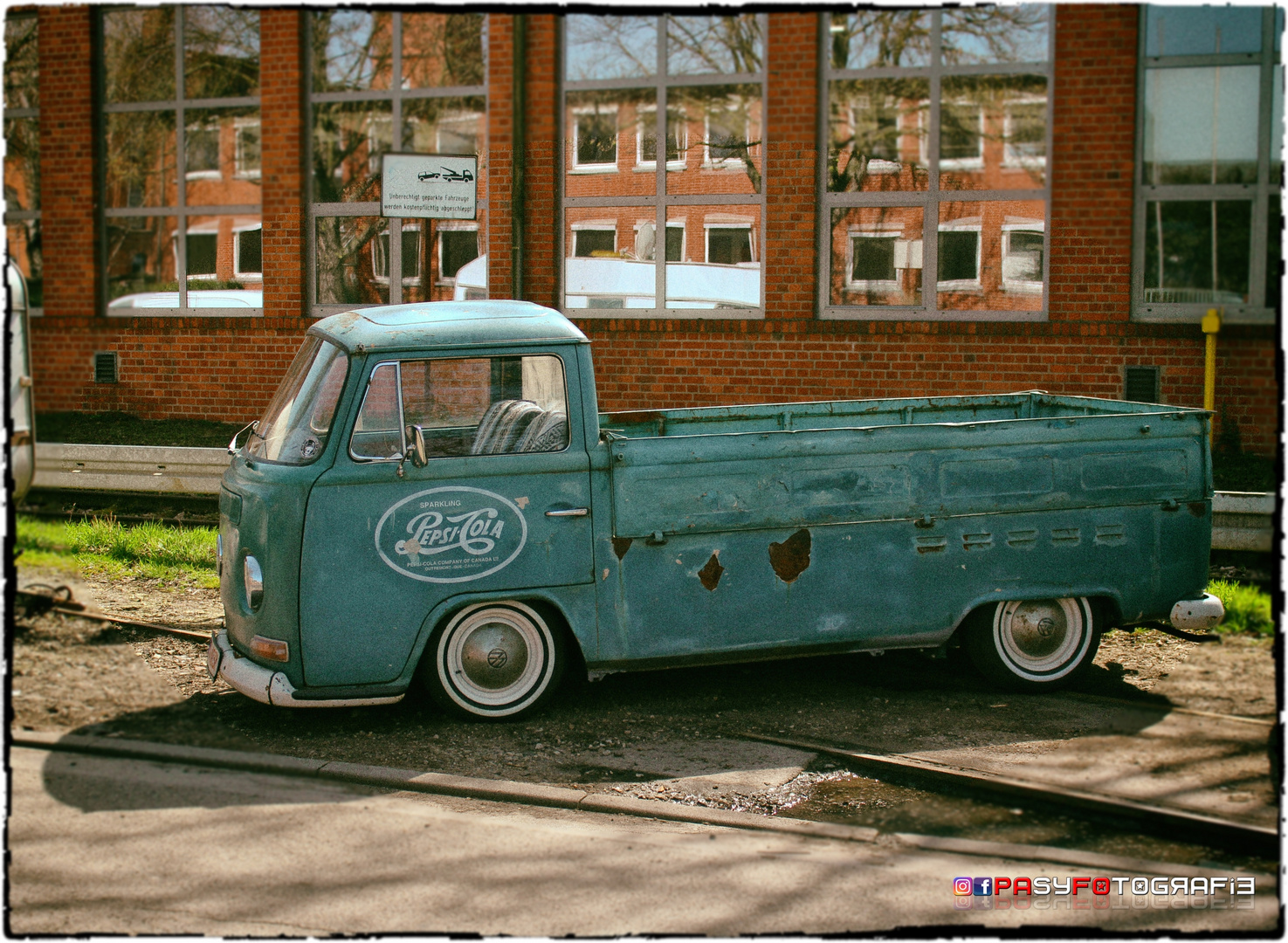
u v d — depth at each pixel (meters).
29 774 4.86
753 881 3.92
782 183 10.91
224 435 12.28
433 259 12.43
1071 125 10.16
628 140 11.49
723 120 11.24
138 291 13.68
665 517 5.46
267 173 12.73
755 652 5.58
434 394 5.32
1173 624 5.91
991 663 5.86
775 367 10.91
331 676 5.24
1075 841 4.29
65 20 13.43
